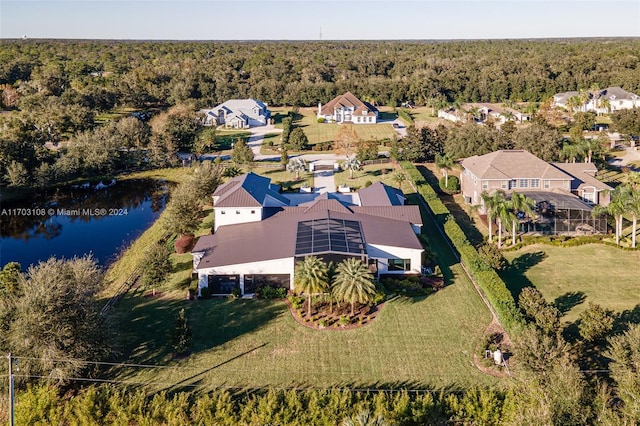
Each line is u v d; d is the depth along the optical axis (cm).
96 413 3409
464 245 6034
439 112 16388
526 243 6544
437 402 3438
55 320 3753
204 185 7975
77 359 3778
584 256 6153
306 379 3984
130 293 5381
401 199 7606
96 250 6956
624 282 5466
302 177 9956
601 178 9150
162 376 4028
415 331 4600
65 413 3434
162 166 11331
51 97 14412
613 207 6253
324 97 18262
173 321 4800
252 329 4672
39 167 9956
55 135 11812
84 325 3894
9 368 3434
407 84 18612
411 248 5591
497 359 4069
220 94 18325
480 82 18875
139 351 4350
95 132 11250
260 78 19825
